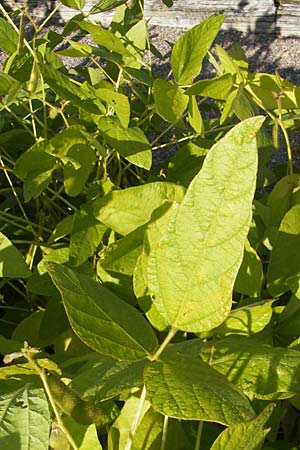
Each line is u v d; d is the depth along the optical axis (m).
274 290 0.78
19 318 0.97
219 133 1.02
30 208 1.08
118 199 0.75
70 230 0.86
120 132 0.81
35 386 0.57
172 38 2.29
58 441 0.58
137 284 0.63
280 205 0.85
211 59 0.99
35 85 0.90
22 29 0.91
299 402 0.70
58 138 0.80
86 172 0.83
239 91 0.80
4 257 0.76
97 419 0.55
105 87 0.85
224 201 0.51
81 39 2.18
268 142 0.99
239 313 0.70
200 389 0.50
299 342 0.73
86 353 0.78
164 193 0.75
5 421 0.55
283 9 2.27
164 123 1.27
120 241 0.76
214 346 0.65
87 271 0.84
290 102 0.85
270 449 0.68
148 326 0.55
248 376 0.62
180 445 0.64
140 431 0.63
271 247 0.83
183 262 0.53
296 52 2.19
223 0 2.30
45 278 0.85
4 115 1.12
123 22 1.07
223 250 0.52
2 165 0.93
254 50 2.21
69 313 0.52
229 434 0.50
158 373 0.51
